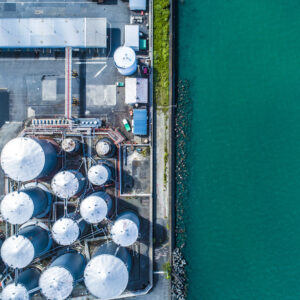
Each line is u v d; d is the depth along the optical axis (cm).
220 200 4212
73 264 3412
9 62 4044
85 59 4034
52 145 3797
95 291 3125
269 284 4122
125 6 4031
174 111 4162
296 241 4138
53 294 3108
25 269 3850
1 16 4047
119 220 3294
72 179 3316
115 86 4034
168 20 4059
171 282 4006
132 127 3994
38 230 3638
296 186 4178
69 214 3650
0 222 3953
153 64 4044
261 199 4203
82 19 3862
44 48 4016
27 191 3419
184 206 4191
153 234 4025
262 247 4169
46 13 4053
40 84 4050
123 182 3997
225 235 4197
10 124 4047
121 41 4041
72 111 4031
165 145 4078
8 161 3216
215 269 4166
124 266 3177
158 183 4062
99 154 3741
